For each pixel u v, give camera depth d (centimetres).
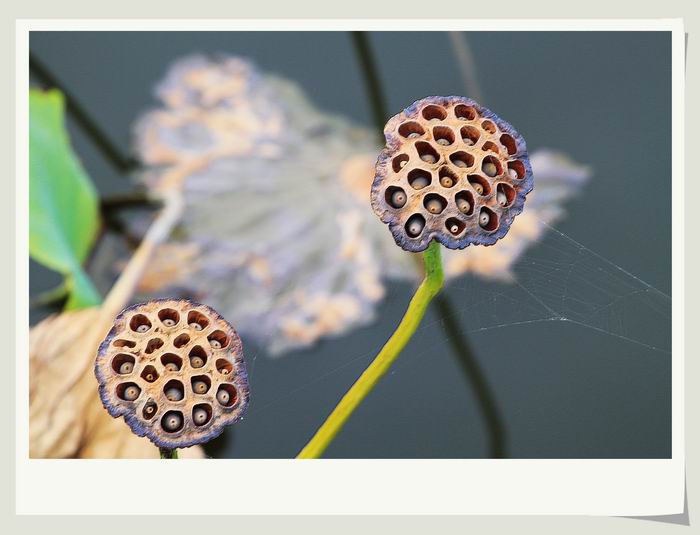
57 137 221
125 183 223
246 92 227
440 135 185
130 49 226
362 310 220
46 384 212
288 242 222
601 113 224
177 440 186
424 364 218
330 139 226
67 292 215
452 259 220
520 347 219
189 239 222
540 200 222
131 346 186
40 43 224
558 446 217
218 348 187
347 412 193
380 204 183
